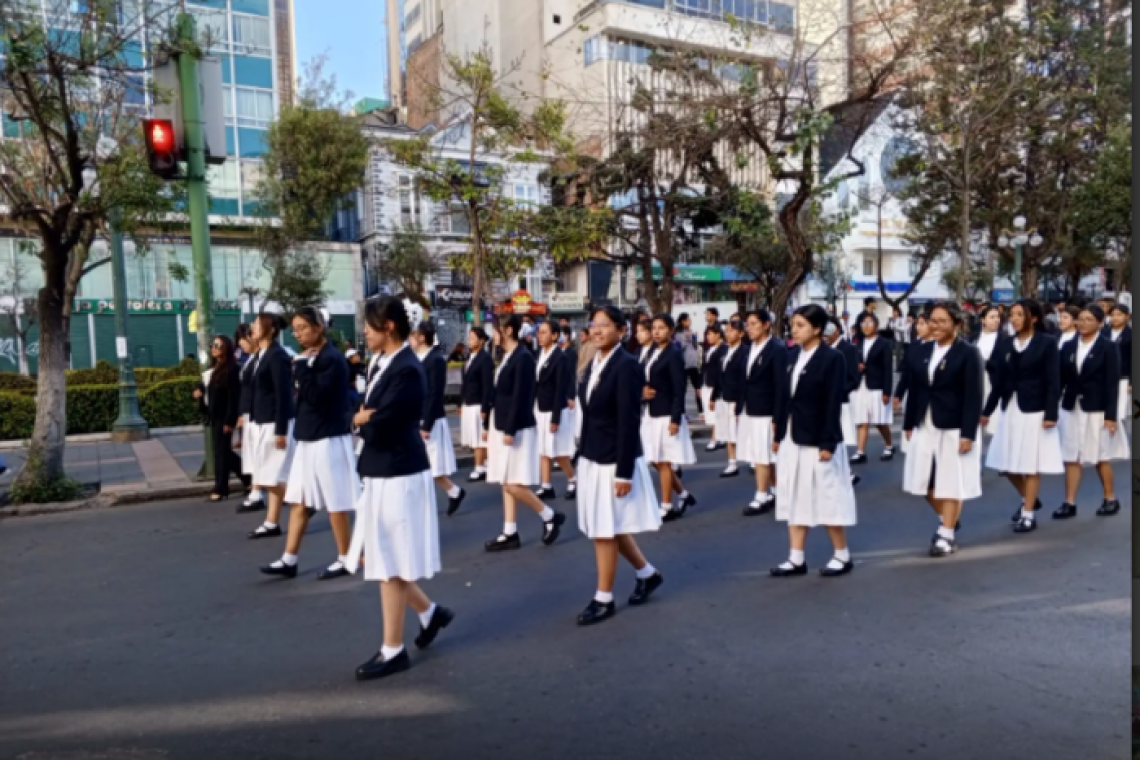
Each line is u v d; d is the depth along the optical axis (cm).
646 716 374
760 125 1161
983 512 777
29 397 1345
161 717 384
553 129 1240
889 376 1066
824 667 425
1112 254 2211
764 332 807
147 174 911
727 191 1292
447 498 902
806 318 574
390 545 421
